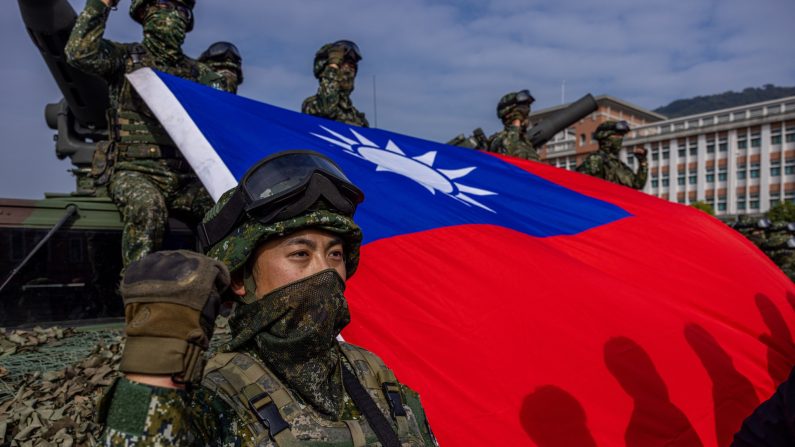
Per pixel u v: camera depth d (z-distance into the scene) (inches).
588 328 132.4
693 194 2696.9
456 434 108.7
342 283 56.8
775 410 72.1
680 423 123.0
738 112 2566.4
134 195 186.5
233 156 160.9
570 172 306.5
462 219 170.4
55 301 184.9
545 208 224.8
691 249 217.0
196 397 47.4
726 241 239.5
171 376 40.4
